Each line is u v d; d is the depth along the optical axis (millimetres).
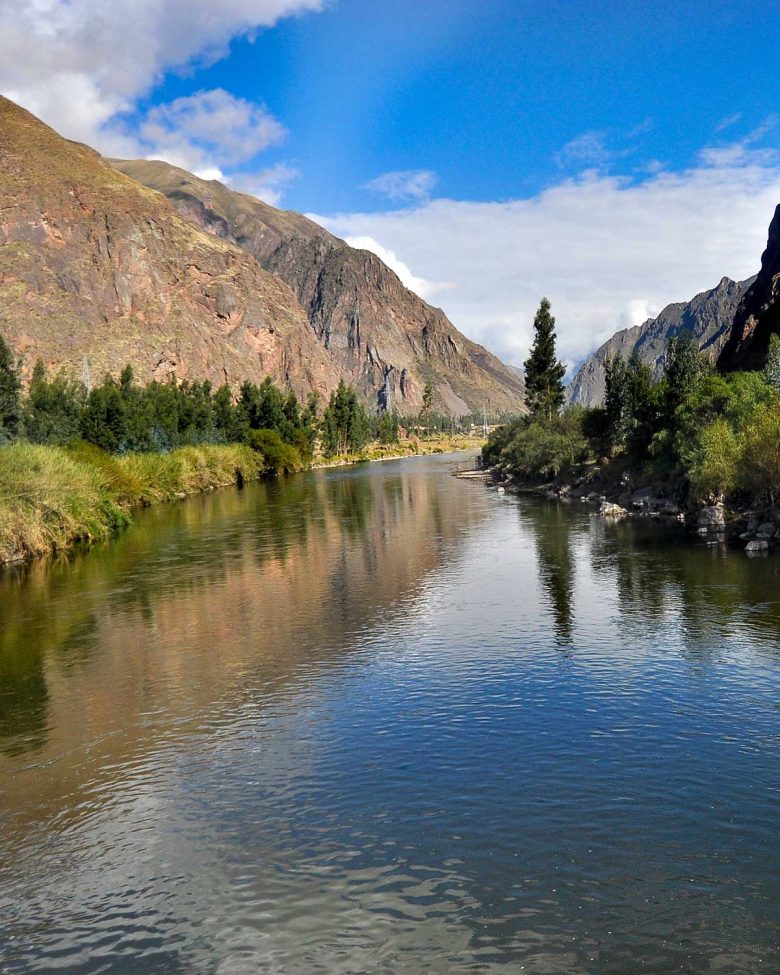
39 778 11469
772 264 107375
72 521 36250
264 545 34188
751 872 8250
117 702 14625
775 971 6828
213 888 8469
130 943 7648
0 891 8625
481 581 24062
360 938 7531
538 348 89625
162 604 22938
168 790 10844
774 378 39312
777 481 29750
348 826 9578
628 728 12133
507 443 84688
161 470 61219
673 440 42062
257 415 110812
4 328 198750
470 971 7004
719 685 13828
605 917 7656
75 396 96938
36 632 20328
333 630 19031
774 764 10695
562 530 34656
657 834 9047
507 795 10148
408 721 12898
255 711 13766
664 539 30031
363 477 86375
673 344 46188
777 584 21016
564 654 16141
